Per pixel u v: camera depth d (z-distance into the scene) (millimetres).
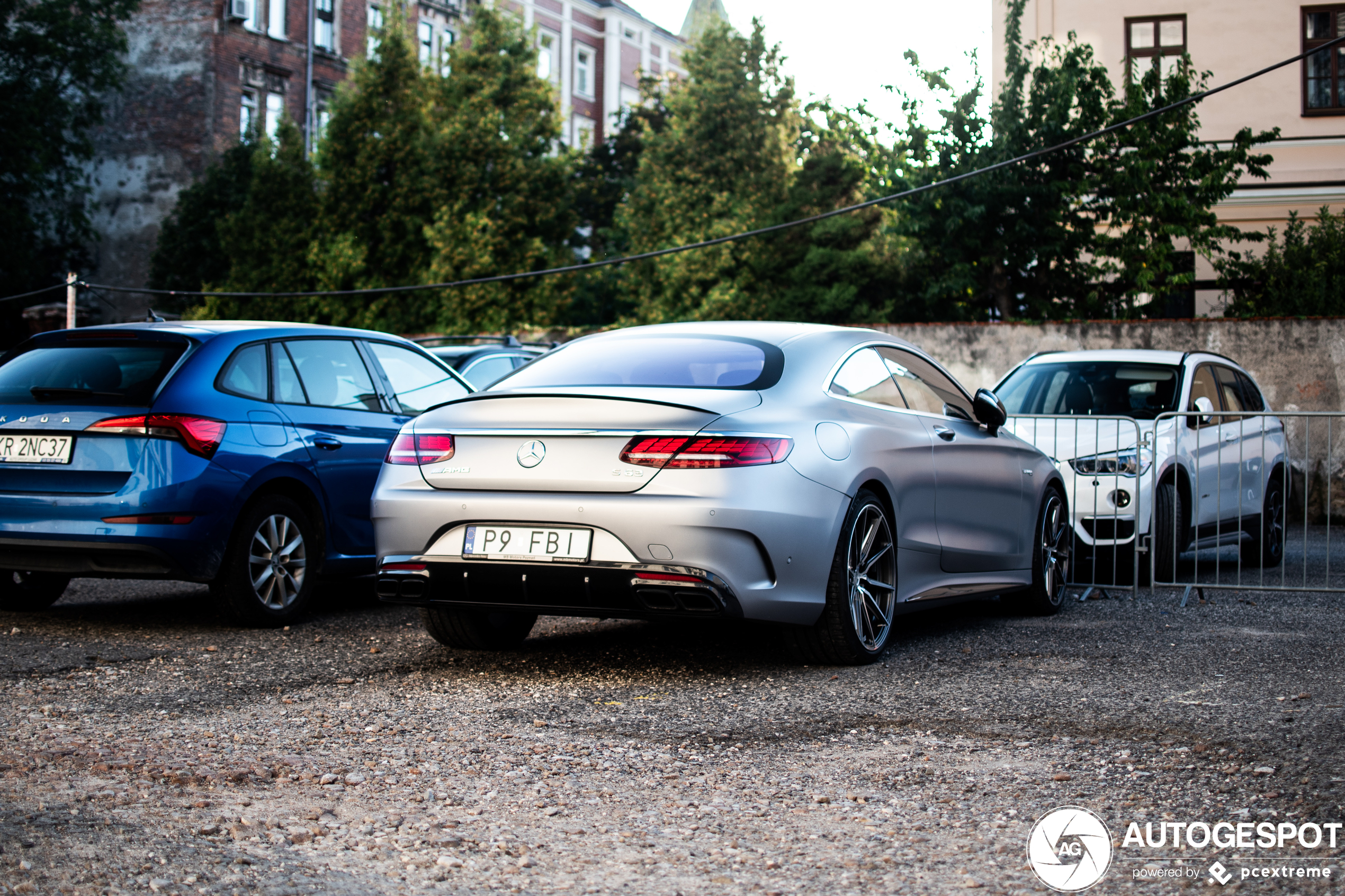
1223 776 3525
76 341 6371
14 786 3381
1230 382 9977
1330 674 5008
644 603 4582
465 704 4496
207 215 32438
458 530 4824
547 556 4641
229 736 4004
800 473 4742
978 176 18047
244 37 36844
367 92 27641
